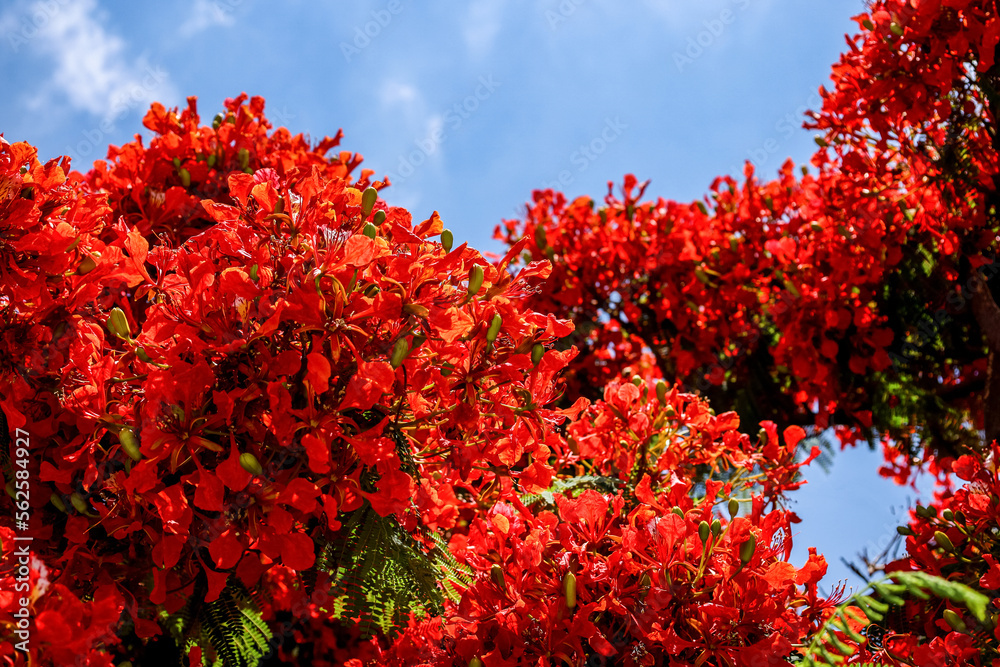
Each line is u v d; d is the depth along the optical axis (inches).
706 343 169.6
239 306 67.6
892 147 143.5
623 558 79.7
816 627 79.7
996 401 129.0
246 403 68.5
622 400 104.7
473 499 97.7
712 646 75.4
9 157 74.5
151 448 64.6
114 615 60.4
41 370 71.7
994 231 136.1
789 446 109.5
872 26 135.8
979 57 125.6
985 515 86.4
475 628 79.2
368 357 70.2
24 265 72.4
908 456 155.3
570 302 172.7
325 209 74.7
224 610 79.7
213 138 127.6
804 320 155.0
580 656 75.5
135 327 79.8
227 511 68.5
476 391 75.7
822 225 154.0
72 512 74.0
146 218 112.0
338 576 77.0
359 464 71.6
